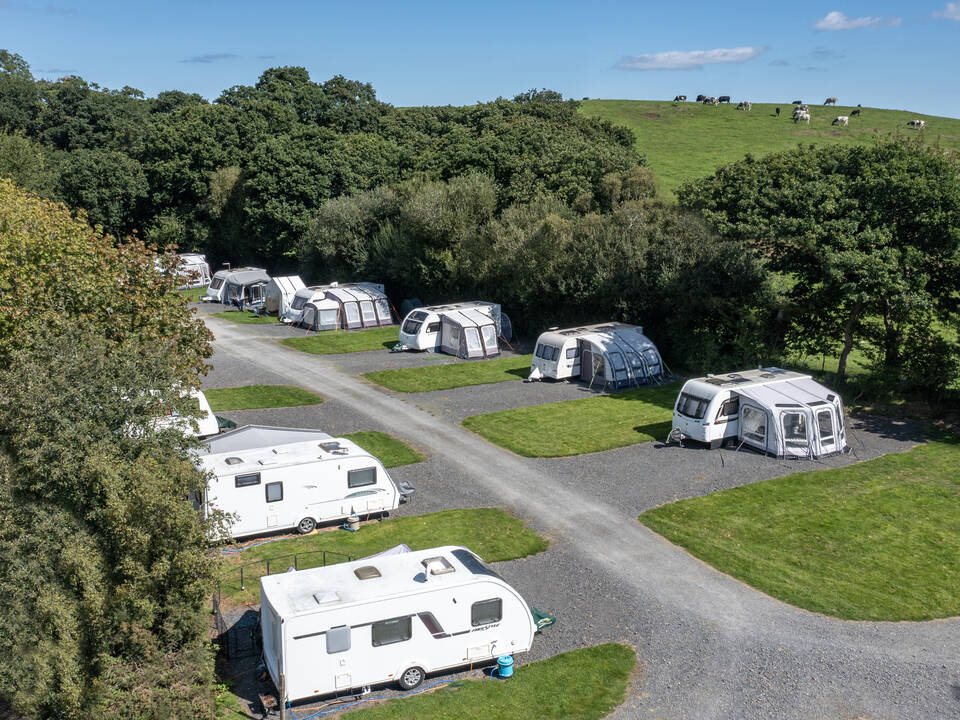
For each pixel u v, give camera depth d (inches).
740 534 854.5
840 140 3516.2
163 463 593.3
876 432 1190.3
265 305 2276.1
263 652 615.8
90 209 3051.2
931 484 978.7
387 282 2316.7
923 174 1240.8
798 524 876.6
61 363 622.2
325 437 957.8
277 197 2615.7
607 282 1653.5
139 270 908.6
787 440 1082.1
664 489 981.2
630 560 800.3
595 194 2206.0
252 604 718.5
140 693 500.1
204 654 544.7
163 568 518.0
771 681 597.0
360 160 2714.1
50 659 504.7
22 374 601.6
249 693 593.9
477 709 567.8
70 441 568.1
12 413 574.9
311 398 1403.8
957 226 1190.3
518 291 1870.1
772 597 725.3
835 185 1312.7
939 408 1264.8
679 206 1798.7
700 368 1542.8
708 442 1117.1
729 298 1498.5
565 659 631.8
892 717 552.7
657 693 584.1
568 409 1332.4
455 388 1482.5
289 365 1665.8
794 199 1306.6
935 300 1239.5
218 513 597.0
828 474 1019.9
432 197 2128.4
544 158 2333.9
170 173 3046.3
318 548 833.5
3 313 781.9
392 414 1311.5
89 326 713.6
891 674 604.1
